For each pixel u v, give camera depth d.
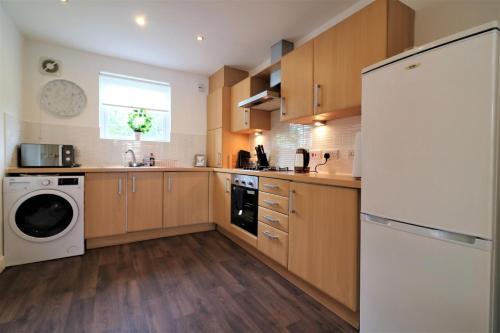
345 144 2.21
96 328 1.39
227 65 3.53
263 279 2.01
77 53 3.06
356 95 1.72
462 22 1.51
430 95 0.99
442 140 0.96
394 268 1.12
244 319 1.50
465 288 0.90
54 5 2.18
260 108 3.09
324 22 2.42
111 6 2.19
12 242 2.19
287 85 2.38
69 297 1.70
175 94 3.72
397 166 1.11
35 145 2.50
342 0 2.08
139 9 2.23
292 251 1.87
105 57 3.22
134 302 1.65
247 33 2.64
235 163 3.57
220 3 2.14
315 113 2.05
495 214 0.84
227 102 3.53
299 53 2.24
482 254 0.86
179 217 3.11
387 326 1.15
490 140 0.84
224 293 1.79
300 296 1.77
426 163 1.01
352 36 1.75
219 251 2.62
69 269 2.14
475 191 0.87
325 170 2.39
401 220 1.10
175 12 2.27
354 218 1.40
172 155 3.69
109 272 2.09
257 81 3.10
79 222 2.46
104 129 3.29
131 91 3.46
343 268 1.46
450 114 0.93
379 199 1.19
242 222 2.61
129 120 3.42
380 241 1.18
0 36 2.15
